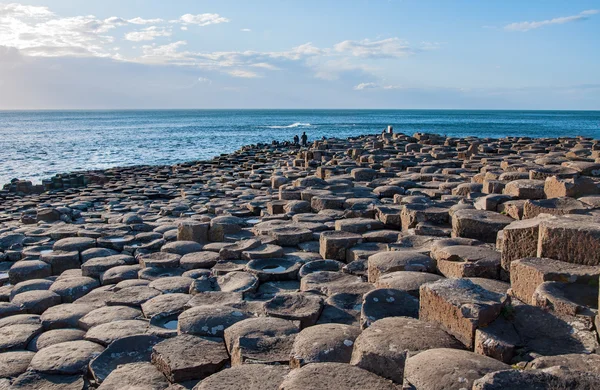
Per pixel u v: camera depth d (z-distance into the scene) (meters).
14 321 6.52
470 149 23.23
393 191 13.28
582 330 4.29
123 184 22.42
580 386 3.15
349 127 99.62
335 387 3.71
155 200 17.58
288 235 9.50
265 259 8.47
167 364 4.74
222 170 26.34
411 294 5.75
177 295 6.96
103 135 80.44
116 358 5.25
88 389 4.91
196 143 62.69
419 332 4.44
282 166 25.33
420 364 3.73
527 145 27.88
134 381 4.69
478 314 4.26
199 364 4.73
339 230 9.47
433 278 6.12
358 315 5.87
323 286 6.87
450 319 4.47
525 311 4.55
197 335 5.39
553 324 4.38
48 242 10.88
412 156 23.23
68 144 61.03
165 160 43.28
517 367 3.87
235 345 4.89
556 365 3.66
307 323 5.58
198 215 13.11
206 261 8.62
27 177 32.94
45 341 5.89
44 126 120.00
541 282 5.04
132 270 8.47
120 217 13.46
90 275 8.62
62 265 9.24
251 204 13.52
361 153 24.98
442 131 81.88
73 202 17.50
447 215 9.09
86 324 6.29
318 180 14.68
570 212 7.10
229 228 10.34
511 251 6.13
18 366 5.33
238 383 4.16
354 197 12.86
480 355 3.94
